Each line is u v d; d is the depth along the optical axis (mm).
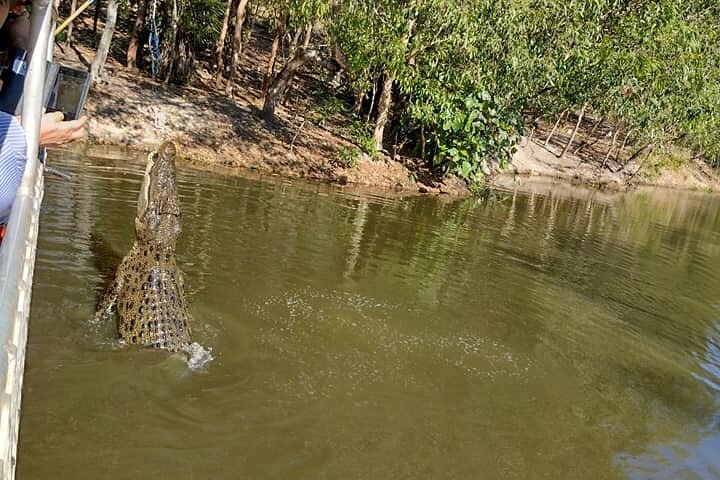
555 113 20406
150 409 4660
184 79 18125
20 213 2227
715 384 7008
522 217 15953
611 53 16328
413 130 18766
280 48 25406
